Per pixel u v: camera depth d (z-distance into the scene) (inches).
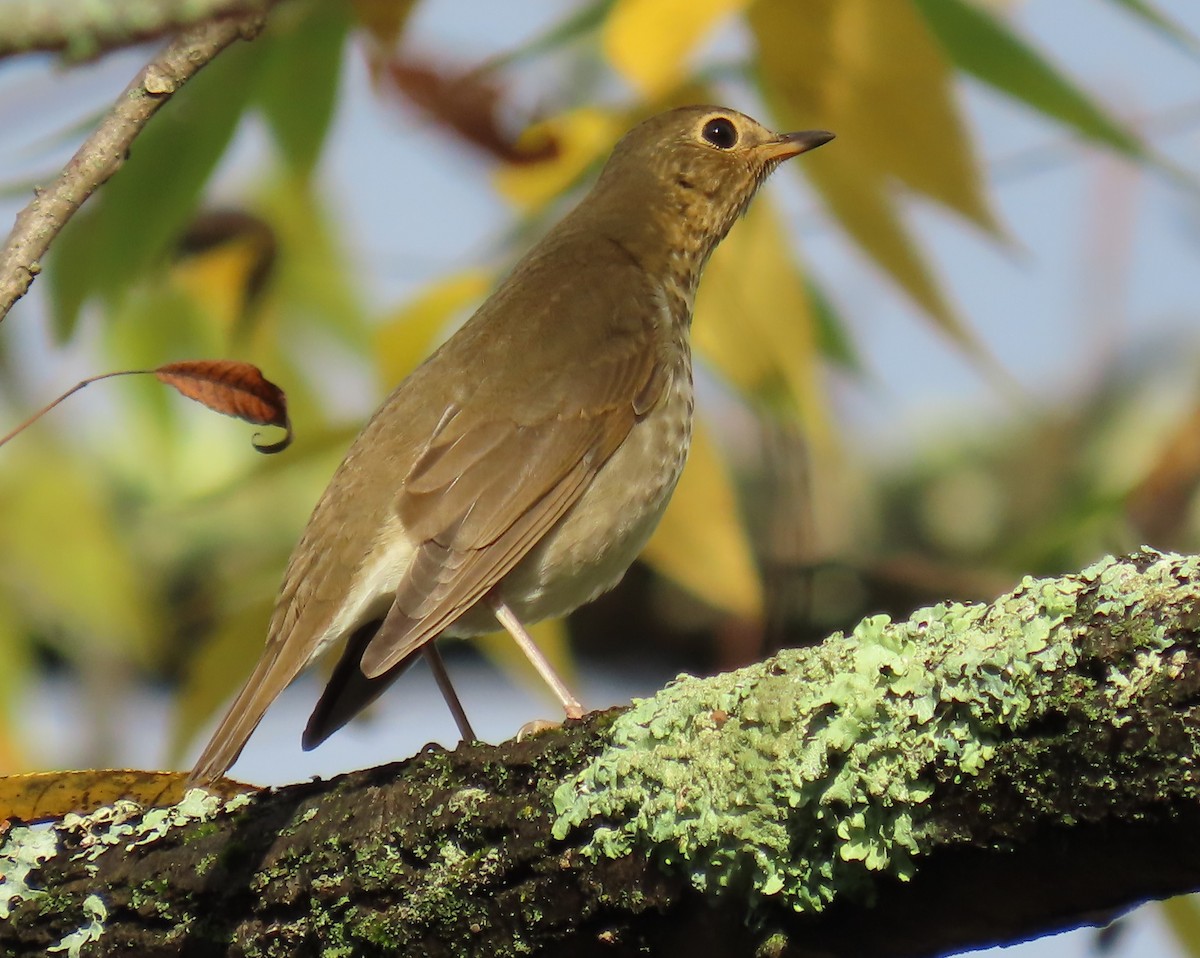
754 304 399.9
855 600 542.3
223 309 461.7
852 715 230.4
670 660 578.2
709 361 402.3
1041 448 553.9
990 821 221.0
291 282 458.6
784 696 236.5
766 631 417.1
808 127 365.7
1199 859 208.8
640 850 249.1
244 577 486.9
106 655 544.4
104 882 301.4
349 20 358.6
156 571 531.2
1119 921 356.2
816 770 231.8
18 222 269.3
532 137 374.9
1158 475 418.0
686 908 248.2
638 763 249.1
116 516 527.8
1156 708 207.8
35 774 318.0
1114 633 213.2
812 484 412.5
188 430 518.0
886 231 377.4
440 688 400.8
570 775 258.5
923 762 224.8
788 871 237.5
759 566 512.4
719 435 526.0
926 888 230.5
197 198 374.3
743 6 342.6
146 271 382.0
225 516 530.6
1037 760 216.4
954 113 357.4
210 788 335.9
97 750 545.3
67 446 497.4
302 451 415.5
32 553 492.7
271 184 454.0
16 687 500.1
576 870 255.6
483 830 265.0
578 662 581.0
